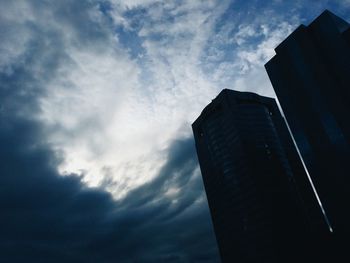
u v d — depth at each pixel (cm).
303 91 14412
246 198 13850
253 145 14775
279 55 15750
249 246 13212
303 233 13325
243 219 13762
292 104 14775
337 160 12750
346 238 12169
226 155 15275
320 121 13562
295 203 14050
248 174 13988
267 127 15825
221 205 15150
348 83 12912
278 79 15588
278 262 12162
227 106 15838
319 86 13825
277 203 13538
